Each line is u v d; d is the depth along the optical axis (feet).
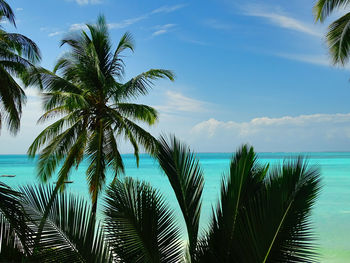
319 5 32.35
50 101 36.14
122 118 42.01
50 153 40.42
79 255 11.19
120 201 12.39
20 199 11.90
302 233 10.93
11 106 35.63
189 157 13.82
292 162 11.35
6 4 31.40
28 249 11.30
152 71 40.81
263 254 11.03
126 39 45.83
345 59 31.12
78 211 11.76
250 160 12.78
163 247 12.56
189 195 13.56
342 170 186.70
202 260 12.66
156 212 12.85
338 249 40.55
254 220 11.28
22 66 35.78
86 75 42.50
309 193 10.79
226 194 13.42
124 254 12.01
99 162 40.37
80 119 42.50
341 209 71.67
